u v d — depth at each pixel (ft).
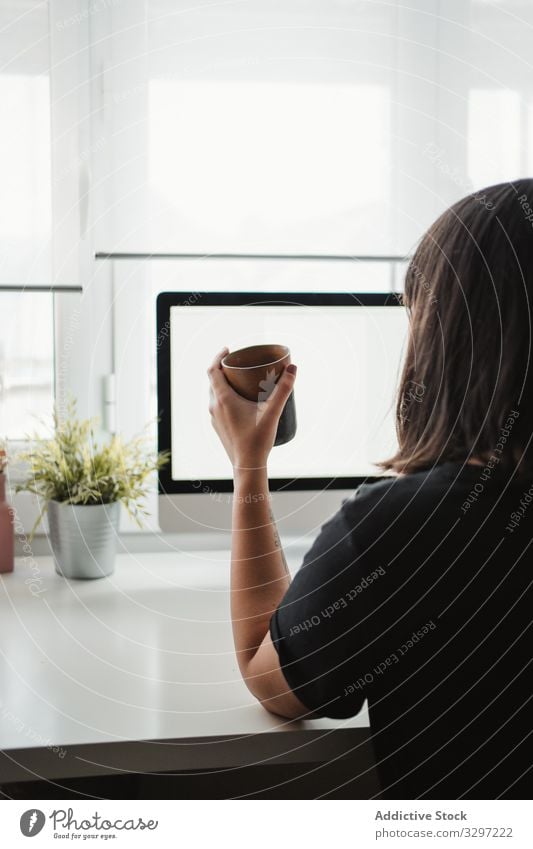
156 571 3.88
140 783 3.19
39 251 4.04
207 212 4.17
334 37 4.14
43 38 3.92
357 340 3.47
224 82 4.11
